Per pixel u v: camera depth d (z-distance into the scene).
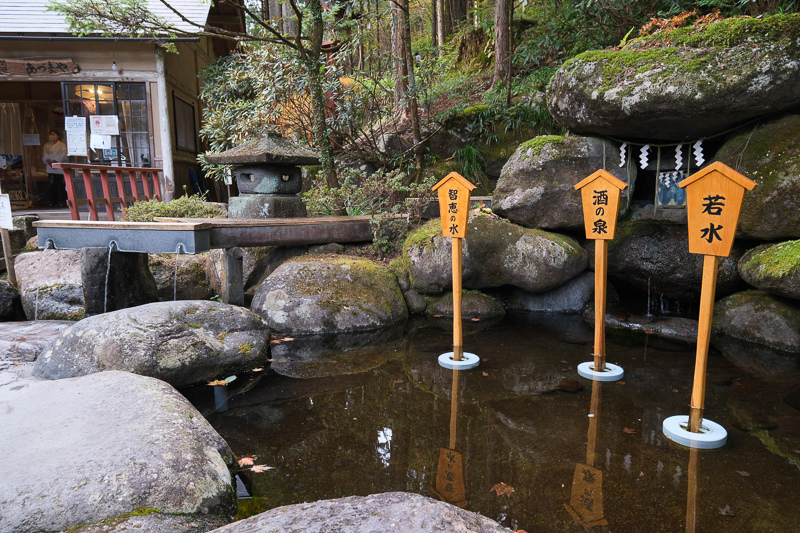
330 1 8.66
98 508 1.86
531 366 4.09
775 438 2.82
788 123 4.68
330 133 8.24
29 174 12.45
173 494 2.00
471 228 5.84
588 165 5.80
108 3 6.45
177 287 6.41
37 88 12.27
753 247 5.05
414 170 8.29
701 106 4.66
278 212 6.28
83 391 2.76
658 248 5.52
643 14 7.57
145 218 6.68
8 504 1.81
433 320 5.63
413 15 15.05
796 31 4.37
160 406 2.56
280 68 8.31
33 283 5.79
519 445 2.76
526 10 10.91
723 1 6.29
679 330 5.00
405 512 1.63
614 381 3.74
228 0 6.30
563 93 5.73
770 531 2.01
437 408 3.29
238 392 3.64
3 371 3.66
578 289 5.97
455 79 9.89
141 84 9.92
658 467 2.52
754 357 4.24
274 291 5.34
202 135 10.04
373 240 6.50
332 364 4.22
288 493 2.32
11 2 9.78
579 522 2.07
